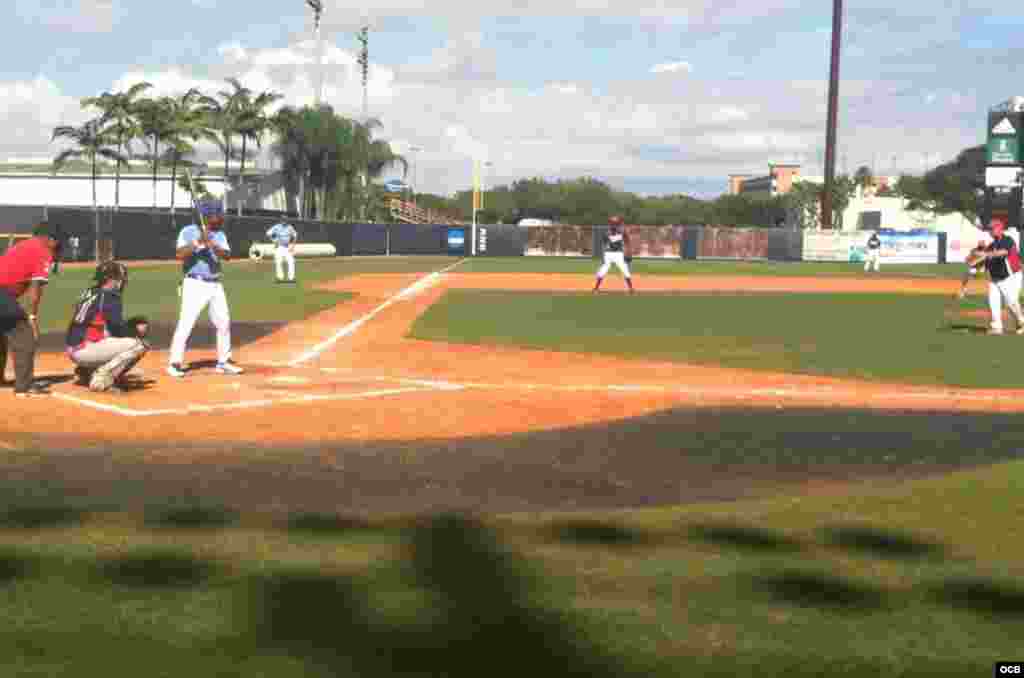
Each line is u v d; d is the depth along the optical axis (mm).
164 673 3111
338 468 6305
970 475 6262
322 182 68062
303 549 4445
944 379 11250
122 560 4234
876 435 7785
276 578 4027
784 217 114312
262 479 5918
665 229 67562
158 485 5684
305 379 10664
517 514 5176
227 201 58312
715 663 3268
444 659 3242
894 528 4980
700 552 4520
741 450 7152
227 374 10883
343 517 5027
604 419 8492
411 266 47656
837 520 5137
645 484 6020
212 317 10758
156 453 6645
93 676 3086
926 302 26312
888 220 102562
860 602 3871
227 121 57719
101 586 3900
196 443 7055
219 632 3443
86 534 4617
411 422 8172
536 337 15789
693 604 3816
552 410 8914
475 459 6719
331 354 13164
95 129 50719
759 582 4098
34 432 7320
